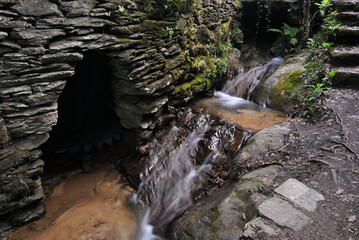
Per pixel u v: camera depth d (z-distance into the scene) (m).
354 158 3.37
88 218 4.00
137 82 4.34
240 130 4.95
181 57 5.22
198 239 2.98
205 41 6.35
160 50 4.64
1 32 2.75
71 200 4.33
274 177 3.38
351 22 5.97
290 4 8.17
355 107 4.36
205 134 5.07
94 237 3.70
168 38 4.80
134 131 5.13
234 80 7.18
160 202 4.24
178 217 3.57
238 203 3.15
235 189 3.41
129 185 4.68
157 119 5.16
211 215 3.16
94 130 5.64
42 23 2.99
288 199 2.92
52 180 4.71
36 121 3.35
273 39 9.52
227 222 2.94
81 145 5.52
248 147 4.21
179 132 5.30
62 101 5.40
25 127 3.29
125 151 5.33
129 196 4.45
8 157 3.27
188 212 3.49
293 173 3.37
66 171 4.96
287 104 5.71
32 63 3.08
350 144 3.61
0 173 3.24
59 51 3.22
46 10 2.97
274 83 6.25
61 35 3.20
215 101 6.39
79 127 5.58
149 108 4.70
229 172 4.10
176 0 4.70
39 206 3.87
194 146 4.91
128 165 4.98
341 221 2.60
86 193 4.51
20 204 3.55
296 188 3.07
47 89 3.29
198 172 4.46
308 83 5.57
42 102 3.32
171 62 4.98
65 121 5.50
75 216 4.01
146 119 4.94
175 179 4.50
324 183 3.11
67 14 3.15
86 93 5.39
